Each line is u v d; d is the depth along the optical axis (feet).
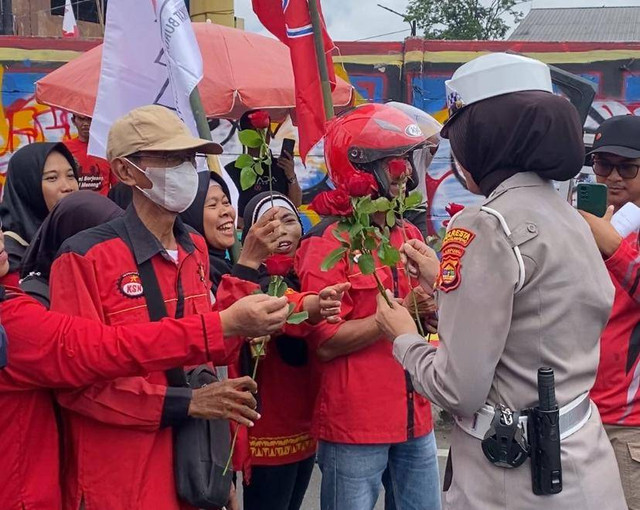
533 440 6.28
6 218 10.81
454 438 6.84
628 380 9.04
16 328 6.75
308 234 9.42
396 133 8.97
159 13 10.53
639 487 9.02
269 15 12.07
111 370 6.83
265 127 8.18
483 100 6.64
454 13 98.53
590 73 30.40
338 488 9.10
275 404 9.64
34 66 31.60
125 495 7.15
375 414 8.98
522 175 6.63
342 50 31.12
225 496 7.40
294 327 9.02
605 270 6.78
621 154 9.60
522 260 6.19
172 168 7.36
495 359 6.20
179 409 7.20
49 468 7.21
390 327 7.36
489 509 6.46
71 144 18.98
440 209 30.45
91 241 7.32
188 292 7.70
